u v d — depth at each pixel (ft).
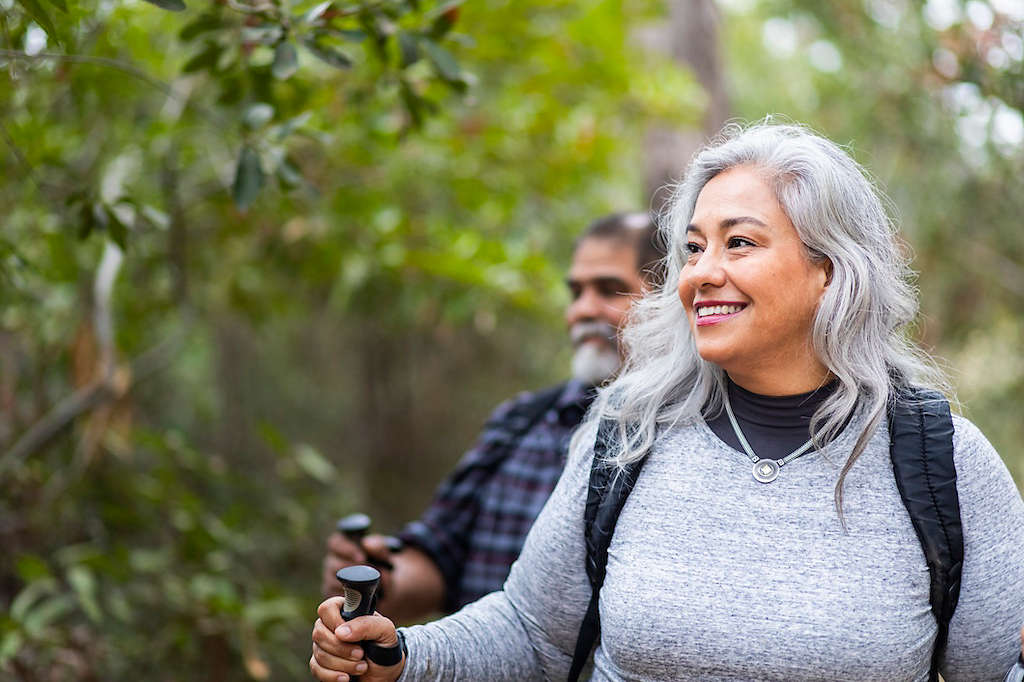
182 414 14.88
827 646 3.87
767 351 4.12
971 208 13.69
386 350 17.98
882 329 4.27
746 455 4.21
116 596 8.75
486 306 10.23
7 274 6.89
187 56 8.61
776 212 4.09
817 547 3.98
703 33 14.28
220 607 8.48
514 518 6.55
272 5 5.42
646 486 4.30
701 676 4.01
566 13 10.24
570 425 6.60
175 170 9.22
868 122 13.51
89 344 9.25
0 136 7.18
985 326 14.67
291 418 18.44
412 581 6.59
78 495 9.21
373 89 8.45
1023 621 4.05
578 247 6.86
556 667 4.61
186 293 10.06
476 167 10.69
